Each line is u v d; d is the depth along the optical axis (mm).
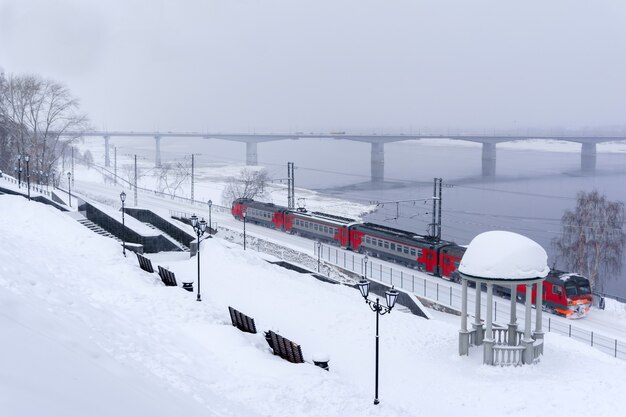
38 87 83188
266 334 26844
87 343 13641
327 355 25203
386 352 29891
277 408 18375
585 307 49969
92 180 146000
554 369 28219
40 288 20344
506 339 31344
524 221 105562
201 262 42719
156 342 21141
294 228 80062
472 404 24391
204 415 10852
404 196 135750
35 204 41906
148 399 9594
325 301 37031
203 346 23625
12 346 9445
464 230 101625
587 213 69688
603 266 69938
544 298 51500
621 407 23922
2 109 81812
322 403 19562
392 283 54938
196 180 158000
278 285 39125
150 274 34000
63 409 7336
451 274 57938
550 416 23422
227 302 34094
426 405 24078
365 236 69125
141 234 45531
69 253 33562
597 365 28922
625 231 90250
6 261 22359
